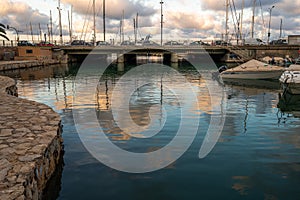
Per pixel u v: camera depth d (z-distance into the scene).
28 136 6.28
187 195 5.38
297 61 33.75
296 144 8.30
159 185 5.77
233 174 6.26
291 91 18.25
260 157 7.27
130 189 5.60
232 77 26.33
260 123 10.78
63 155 7.30
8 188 4.05
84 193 5.45
